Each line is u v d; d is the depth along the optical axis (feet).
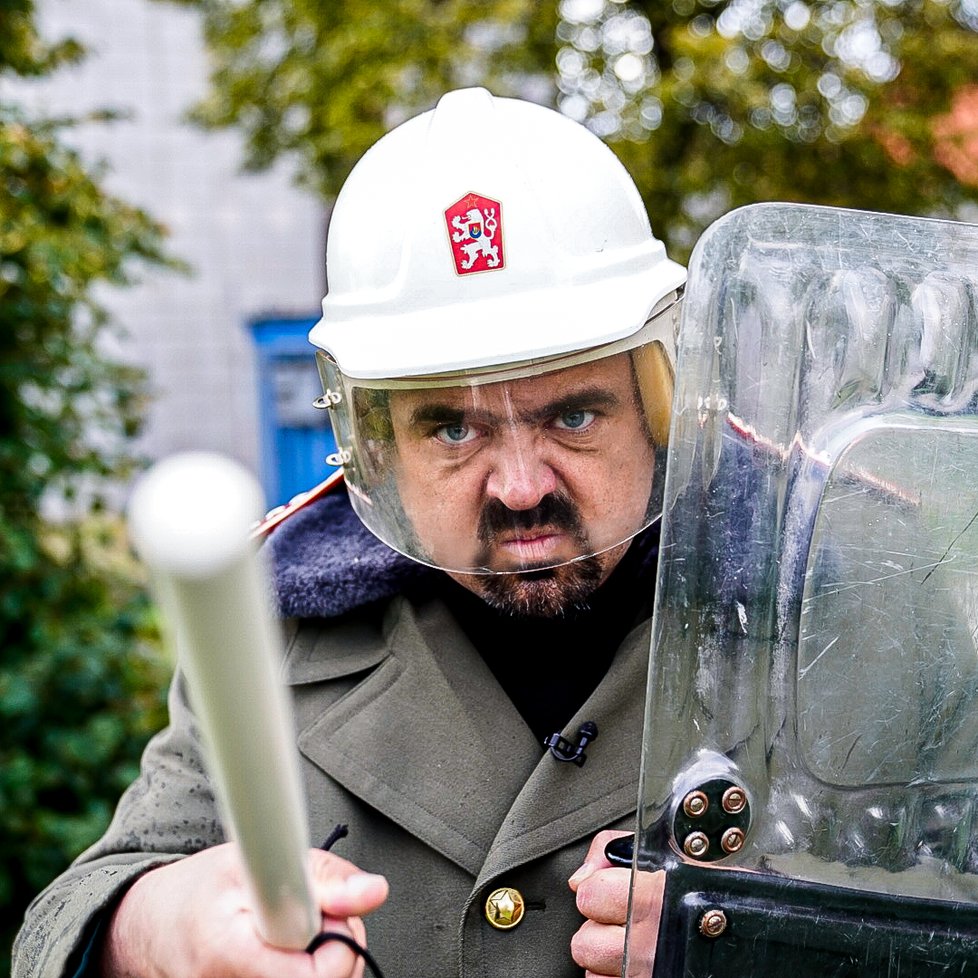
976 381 2.89
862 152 19.43
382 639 4.07
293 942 2.44
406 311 3.52
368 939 3.76
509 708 3.86
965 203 20.43
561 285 3.47
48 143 10.27
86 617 10.36
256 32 21.29
